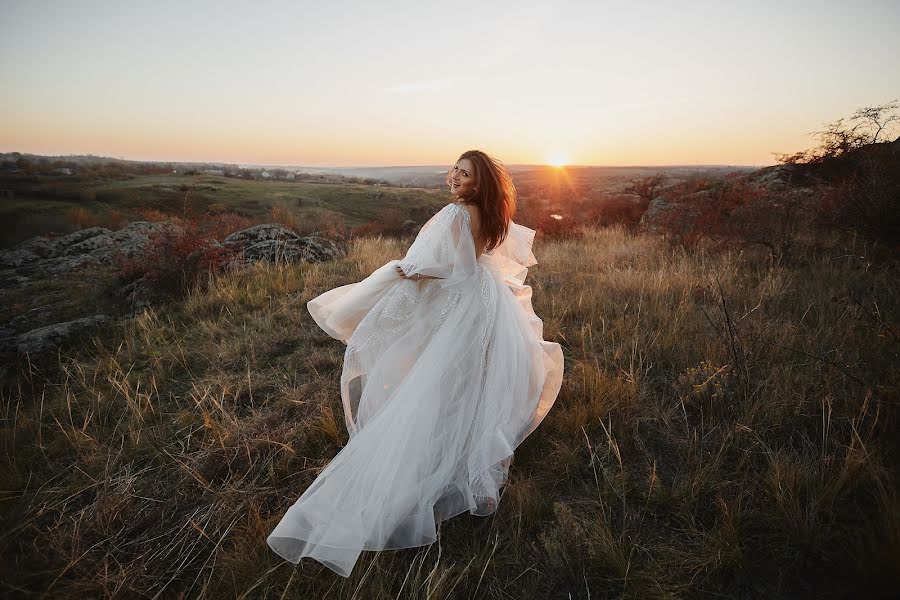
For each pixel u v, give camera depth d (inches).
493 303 100.0
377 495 79.0
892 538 63.4
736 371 110.1
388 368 95.9
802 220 233.0
